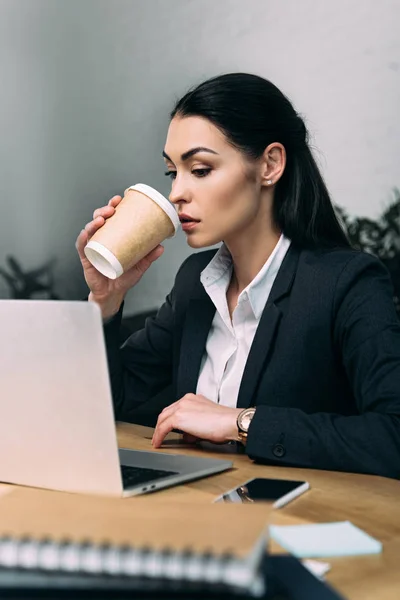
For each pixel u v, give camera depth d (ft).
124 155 9.56
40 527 1.80
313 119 8.56
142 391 6.30
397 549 2.60
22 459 3.28
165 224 4.58
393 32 8.04
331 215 5.51
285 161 5.33
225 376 5.52
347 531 2.69
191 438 4.69
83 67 9.72
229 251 5.64
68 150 9.80
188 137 5.03
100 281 5.58
